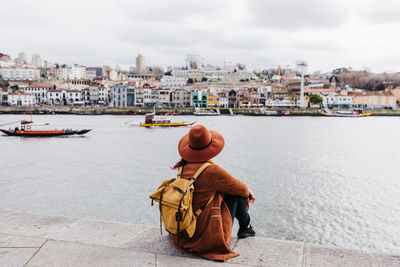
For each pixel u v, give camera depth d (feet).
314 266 11.70
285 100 632.79
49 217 16.44
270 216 77.10
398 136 271.49
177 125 357.82
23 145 205.98
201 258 12.47
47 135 254.88
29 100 610.24
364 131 313.12
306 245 13.41
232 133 280.51
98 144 210.38
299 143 219.82
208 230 12.52
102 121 415.44
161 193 12.60
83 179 115.85
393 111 600.39
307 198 92.12
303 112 588.09
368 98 631.56
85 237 14.15
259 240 14.08
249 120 459.32
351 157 166.61
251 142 220.84
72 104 629.51
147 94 606.96
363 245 62.18
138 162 148.66
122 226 15.46
